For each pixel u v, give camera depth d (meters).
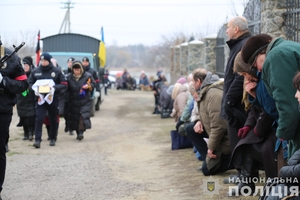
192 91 7.55
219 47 14.09
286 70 4.36
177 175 7.11
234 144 5.98
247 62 4.91
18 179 7.11
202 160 7.97
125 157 8.91
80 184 6.80
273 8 7.66
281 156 4.92
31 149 9.74
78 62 10.78
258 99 5.00
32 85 9.91
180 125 8.95
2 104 5.62
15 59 5.83
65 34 19.44
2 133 5.66
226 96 5.86
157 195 6.08
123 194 6.21
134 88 37.22
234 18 6.07
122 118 16.20
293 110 4.30
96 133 12.34
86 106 10.92
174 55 25.03
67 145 10.37
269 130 5.12
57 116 10.35
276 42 4.63
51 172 7.57
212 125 6.56
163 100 15.52
